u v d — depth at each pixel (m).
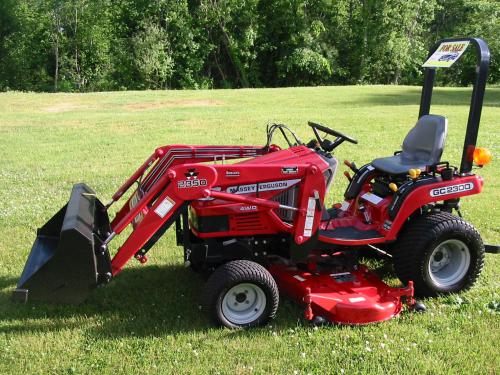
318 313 4.08
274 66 42.50
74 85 36.12
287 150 4.50
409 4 41.62
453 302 4.42
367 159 9.45
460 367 3.52
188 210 4.39
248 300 4.07
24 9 35.34
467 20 44.09
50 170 8.98
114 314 4.27
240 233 4.19
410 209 4.30
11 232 6.01
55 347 3.78
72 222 3.82
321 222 4.46
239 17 39.41
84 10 35.59
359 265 4.68
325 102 20.58
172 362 3.59
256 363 3.58
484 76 4.24
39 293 3.83
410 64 43.78
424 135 4.61
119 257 4.01
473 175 4.53
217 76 41.72
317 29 41.22
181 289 4.69
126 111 17.86
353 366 3.54
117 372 3.50
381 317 4.04
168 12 37.34
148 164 4.88
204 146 4.80
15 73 36.00
